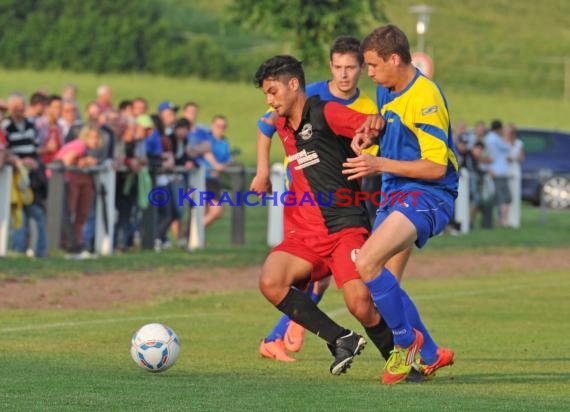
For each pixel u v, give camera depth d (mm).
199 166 49594
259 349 24172
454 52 168375
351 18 64438
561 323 30094
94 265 41312
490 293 37938
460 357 23500
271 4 64562
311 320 20000
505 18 187500
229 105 135250
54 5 151250
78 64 144625
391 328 19297
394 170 19250
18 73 140750
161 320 29625
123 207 45625
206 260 45188
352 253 20266
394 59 19547
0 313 30141
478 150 65312
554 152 85688
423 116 19422
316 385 18922
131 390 17844
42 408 16016
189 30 160875
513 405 16750
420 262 48719
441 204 19656
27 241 43281
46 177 42312
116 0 153000
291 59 20672
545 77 161375
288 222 21141
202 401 16750
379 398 17297
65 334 26250
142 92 136000
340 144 20625
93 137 43219
